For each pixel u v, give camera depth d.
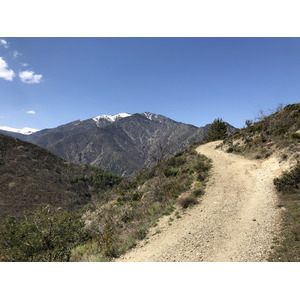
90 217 17.88
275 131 19.91
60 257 8.88
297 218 7.63
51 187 114.75
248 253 6.33
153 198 14.20
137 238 9.00
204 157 21.91
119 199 18.55
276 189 11.04
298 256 5.64
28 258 9.71
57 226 12.05
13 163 121.75
